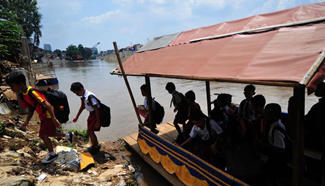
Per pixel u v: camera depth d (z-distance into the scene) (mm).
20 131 5090
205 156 3596
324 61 1872
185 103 4477
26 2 40562
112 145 6129
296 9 3039
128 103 12031
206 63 2906
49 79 19047
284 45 2334
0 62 10430
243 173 2715
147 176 4387
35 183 3180
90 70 43969
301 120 2006
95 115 4785
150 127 5164
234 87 14344
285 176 3031
